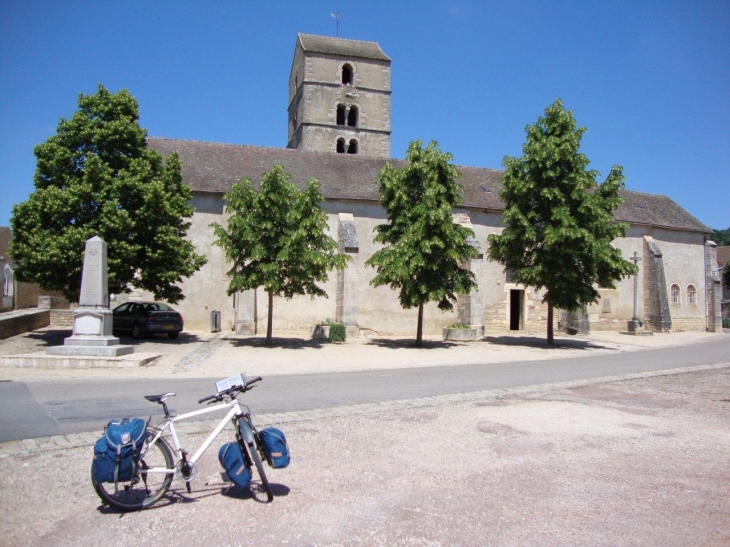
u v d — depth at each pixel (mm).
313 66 35406
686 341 26688
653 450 6809
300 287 19688
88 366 13828
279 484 5441
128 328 21359
